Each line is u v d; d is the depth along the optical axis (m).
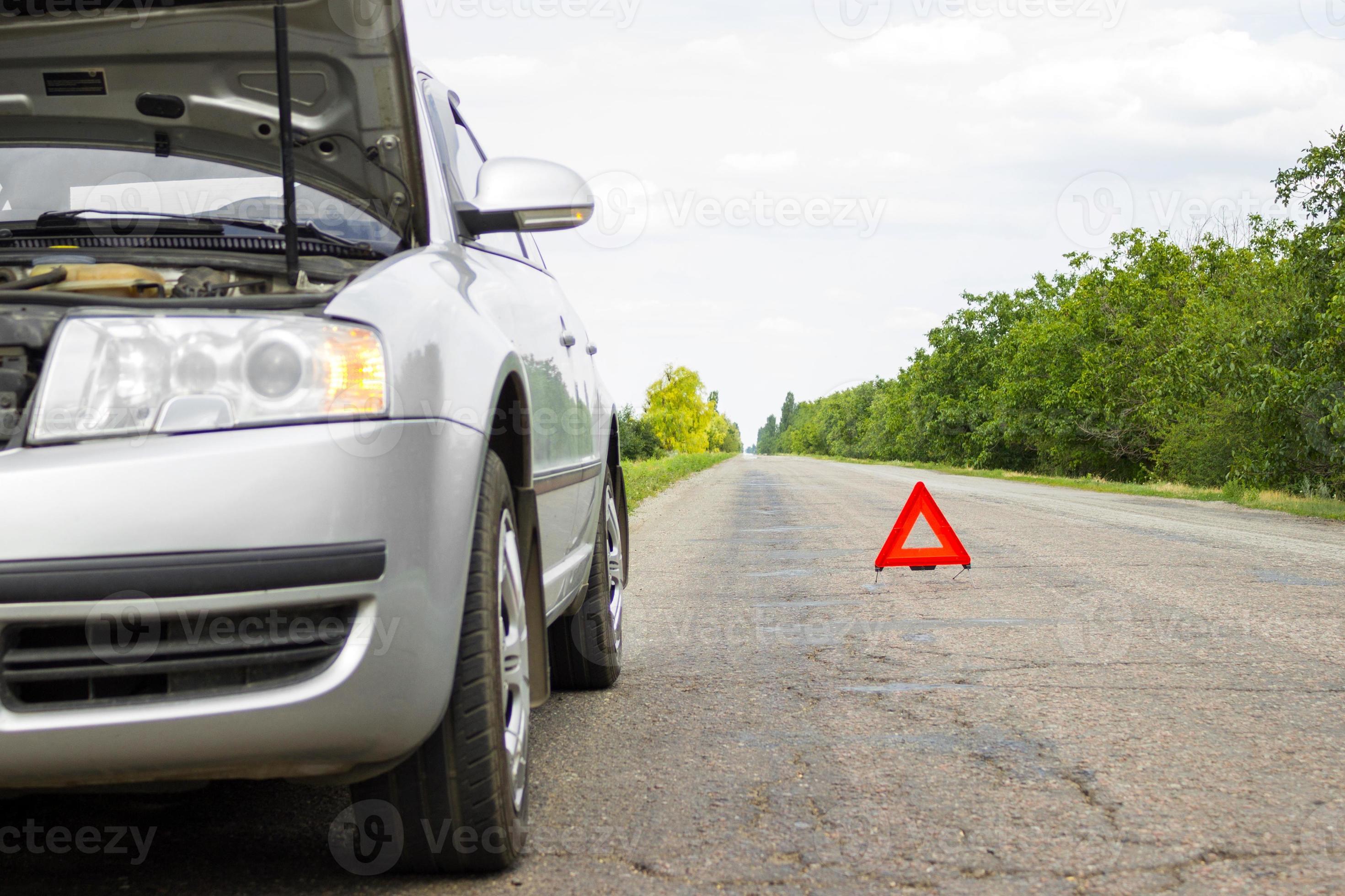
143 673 1.66
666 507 16.83
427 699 1.84
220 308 1.79
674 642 4.88
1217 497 19.44
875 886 2.01
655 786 2.67
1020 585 6.67
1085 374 38.19
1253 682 3.86
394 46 2.20
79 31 2.22
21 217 2.57
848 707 3.54
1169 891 1.97
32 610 1.62
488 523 2.09
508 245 3.26
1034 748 3.00
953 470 44.34
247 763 1.74
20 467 1.66
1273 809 2.44
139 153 2.57
